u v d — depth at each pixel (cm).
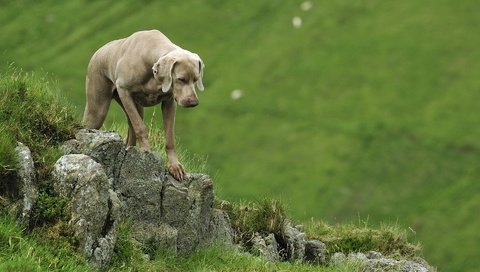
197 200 1294
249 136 7088
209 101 7544
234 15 8781
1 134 1123
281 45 8269
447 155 6762
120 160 1222
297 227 1534
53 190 1120
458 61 7819
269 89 7712
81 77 7644
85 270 1057
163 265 1198
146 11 8712
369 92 7588
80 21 8588
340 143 6925
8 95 1214
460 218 5969
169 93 1253
